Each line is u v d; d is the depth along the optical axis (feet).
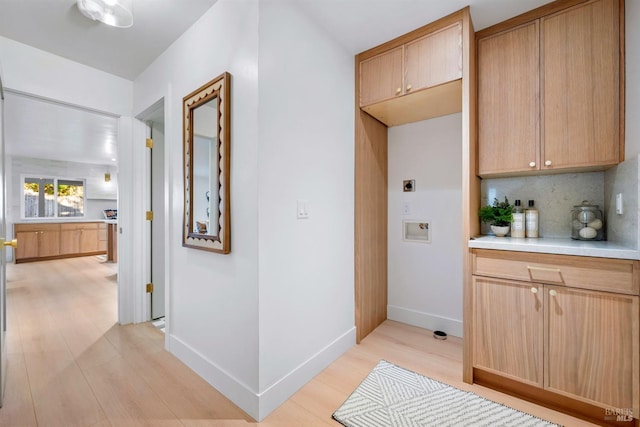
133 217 8.68
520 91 5.90
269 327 4.93
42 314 9.33
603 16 5.11
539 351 4.97
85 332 7.98
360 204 7.53
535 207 6.66
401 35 6.59
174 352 6.75
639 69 4.54
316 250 6.08
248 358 4.89
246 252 4.94
